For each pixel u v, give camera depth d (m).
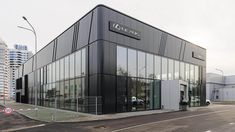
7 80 74.88
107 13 24.70
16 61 73.75
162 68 31.88
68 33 31.44
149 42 29.89
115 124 16.59
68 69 30.73
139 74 27.97
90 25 25.62
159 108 30.84
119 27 25.69
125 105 25.70
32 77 49.41
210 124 16.33
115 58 25.09
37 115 23.45
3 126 16.61
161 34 32.16
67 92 30.55
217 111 28.31
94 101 23.73
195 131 13.41
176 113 25.31
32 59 50.00
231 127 14.86
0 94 70.50
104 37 24.12
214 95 84.19
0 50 73.31
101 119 19.67
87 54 25.86
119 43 25.70
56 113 25.25
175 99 29.81
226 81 91.50
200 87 41.00
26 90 54.91
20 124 17.50
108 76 24.12
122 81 25.62
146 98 28.73
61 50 33.47
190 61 38.66
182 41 36.72
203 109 32.06
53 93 35.75
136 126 15.47
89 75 25.25
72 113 25.00
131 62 27.00
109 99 24.02
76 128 15.09
